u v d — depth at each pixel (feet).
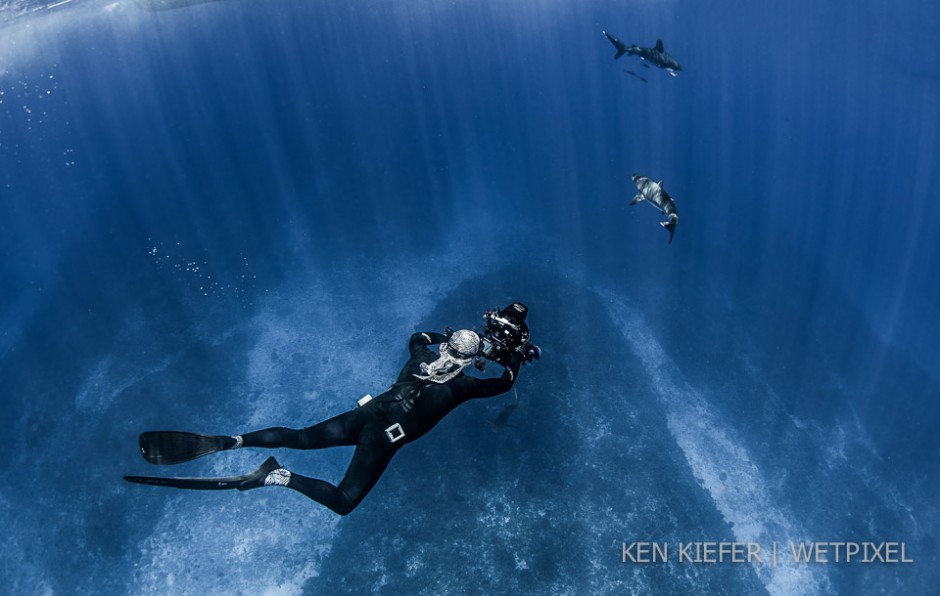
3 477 38.81
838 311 54.49
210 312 48.32
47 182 58.54
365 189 61.21
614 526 37.17
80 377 43.70
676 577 35.47
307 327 48.39
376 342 47.96
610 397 43.65
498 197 61.62
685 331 49.62
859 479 41.93
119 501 37.78
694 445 42.98
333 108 73.51
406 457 38.96
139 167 62.03
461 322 49.11
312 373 45.65
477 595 34.32
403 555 35.68
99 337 46.09
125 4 73.00
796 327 51.16
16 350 44.98
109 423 41.42
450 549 35.78
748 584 36.14
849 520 40.11
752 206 66.95
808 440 43.68
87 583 35.32
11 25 65.41
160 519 37.17
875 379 48.39
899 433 44.70
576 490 38.37
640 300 51.90
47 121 65.00
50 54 69.41
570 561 35.65
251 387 44.75
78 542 36.45
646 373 46.19
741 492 40.91
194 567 35.81
